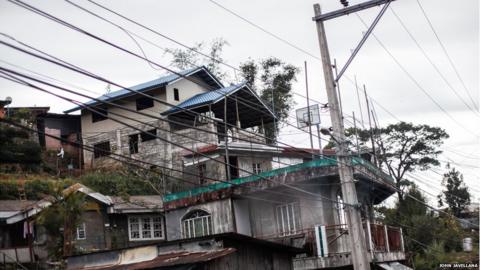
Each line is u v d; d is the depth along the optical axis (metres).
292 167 27.59
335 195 27.38
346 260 25.75
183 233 30.16
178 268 16.94
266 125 46.91
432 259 40.50
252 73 50.22
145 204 36.94
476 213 58.28
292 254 21.53
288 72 50.38
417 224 45.03
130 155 45.97
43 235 31.81
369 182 28.64
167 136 44.59
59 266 27.52
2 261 28.88
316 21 19.91
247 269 19.02
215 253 17.03
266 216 28.80
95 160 47.38
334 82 19.75
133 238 36.28
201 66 45.88
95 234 34.66
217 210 29.25
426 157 53.94
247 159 36.78
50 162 45.06
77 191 29.72
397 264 30.23
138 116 46.31
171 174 42.81
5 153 40.72
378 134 45.34
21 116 44.38
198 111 42.25
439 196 59.97
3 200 35.34
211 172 36.25
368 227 27.11
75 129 50.50
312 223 27.39
